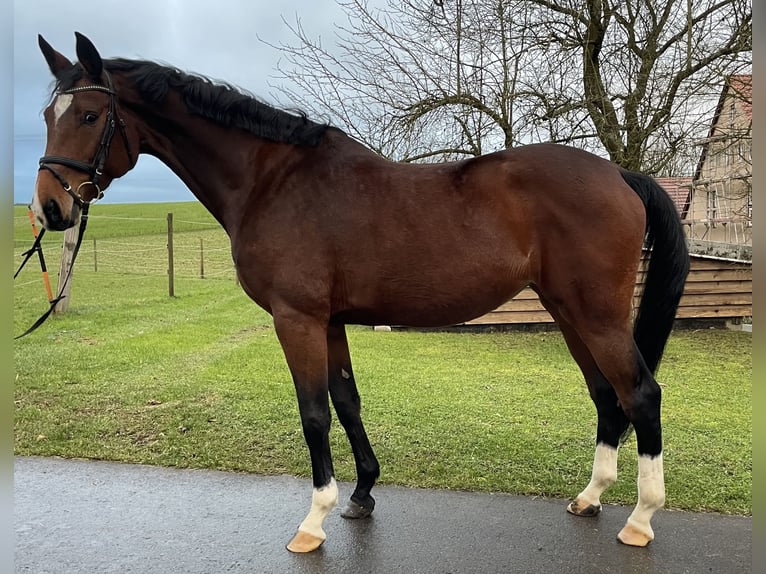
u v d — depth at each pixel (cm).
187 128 219
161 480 266
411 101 606
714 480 259
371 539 214
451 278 206
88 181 207
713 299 750
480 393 418
